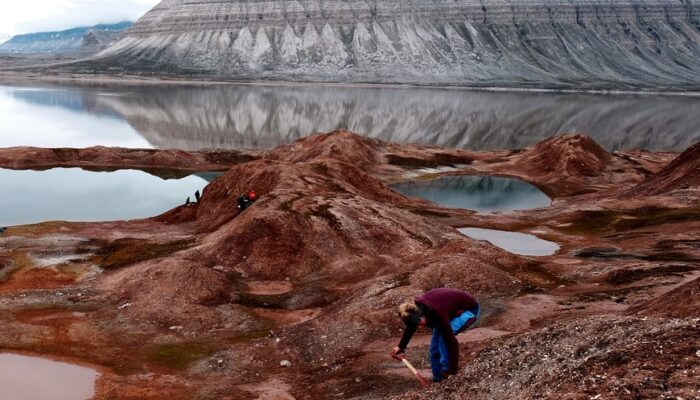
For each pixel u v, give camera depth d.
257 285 38.69
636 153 118.38
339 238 43.19
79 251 47.47
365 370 23.39
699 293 21.02
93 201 76.50
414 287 32.97
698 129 193.75
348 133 110.50
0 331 30.28
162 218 60.62
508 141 167.88
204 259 41.56
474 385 13.03
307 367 26.38
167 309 33.28
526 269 38.88
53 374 25.70
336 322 29.72
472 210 74.31
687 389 8.60
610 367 10.10
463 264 35.22
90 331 30.94
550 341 14.02
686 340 10.34
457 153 119.12
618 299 30.88
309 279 39.62
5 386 24.27
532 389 11.01
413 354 24.23
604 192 80.69
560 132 185.62
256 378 25.52
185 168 104.06
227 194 59.62
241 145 146.25
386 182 95.88
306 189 55.31
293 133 170.50
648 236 50.09
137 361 27.39
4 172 91.12
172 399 23.42
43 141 136.00
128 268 40.34
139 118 187.25
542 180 98.62
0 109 192.62
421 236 45.50
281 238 42.59
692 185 67.19
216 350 28.72
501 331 27.17
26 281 40.81
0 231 53.12
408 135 173.38
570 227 58.81
